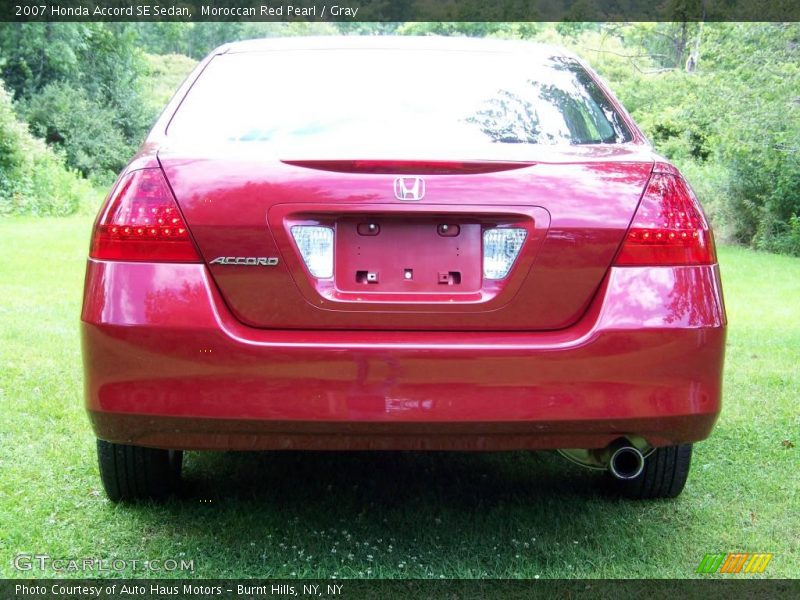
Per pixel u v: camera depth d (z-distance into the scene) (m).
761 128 15.84
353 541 2.79
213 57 3.07
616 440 2.40
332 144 2.54
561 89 2.95
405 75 2.92
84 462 3.43
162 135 2.64
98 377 2.33
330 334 2.31
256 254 2.29
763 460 3.63
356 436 2.33
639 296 2.34
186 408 2.29
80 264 10.21
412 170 2.32
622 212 2.37
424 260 2.34
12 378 4.70
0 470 3.33
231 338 2.27
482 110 2.78
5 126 18.62
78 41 29.30
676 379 2.35
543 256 2.33
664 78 25.52
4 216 17.78
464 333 2.33
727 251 15.69
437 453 3.71
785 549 2.78
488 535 2.85
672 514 3.05
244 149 2.41
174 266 2.31
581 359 2.31
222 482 3.31
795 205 15.66
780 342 6.36
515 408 2.29
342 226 2.33
